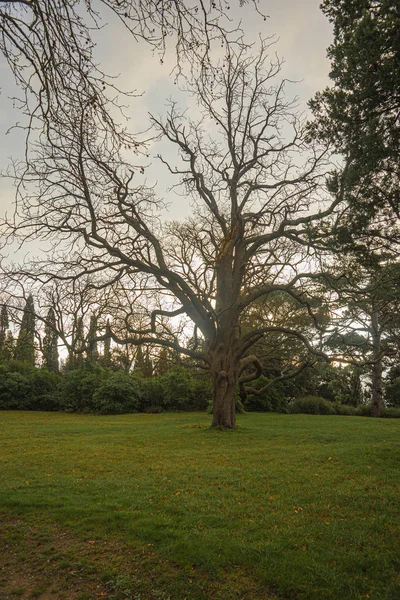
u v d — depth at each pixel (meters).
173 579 5.59
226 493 9.25
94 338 19.08
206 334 21.69
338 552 6.26
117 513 7.80
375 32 9.07
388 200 11.22
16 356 38.34
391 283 17.44
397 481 10.20
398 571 5.76
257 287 23.55
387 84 9.42
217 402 21.17
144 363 41.44
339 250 13.39
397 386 39.94
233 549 6.32
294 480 10.41
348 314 32.03
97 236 18.05
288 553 6.21
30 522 7.60
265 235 21.27
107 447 15.64
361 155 10.66
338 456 13.29
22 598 5.28
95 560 6.16
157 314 21.06
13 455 13.94
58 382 36.50
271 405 35.28
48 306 16.12
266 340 28.95
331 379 43.41
